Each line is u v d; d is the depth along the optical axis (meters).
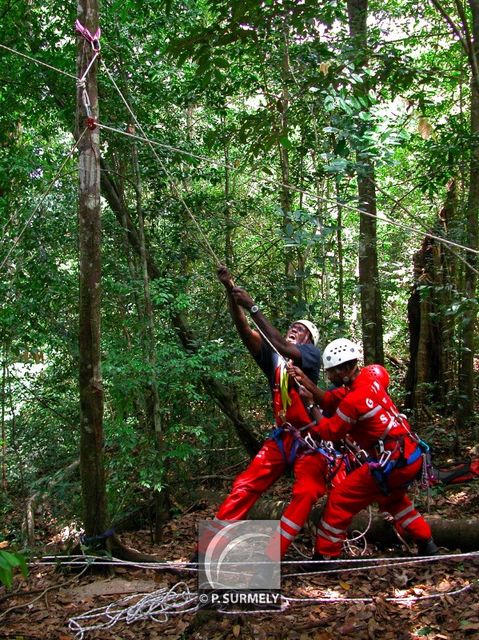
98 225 4.75
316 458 4.64
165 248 7.57
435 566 4.68
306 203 9.13
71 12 6.92
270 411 7.79
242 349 7.29
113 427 5.48
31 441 7.31
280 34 6.57
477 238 7.43
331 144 7.21
